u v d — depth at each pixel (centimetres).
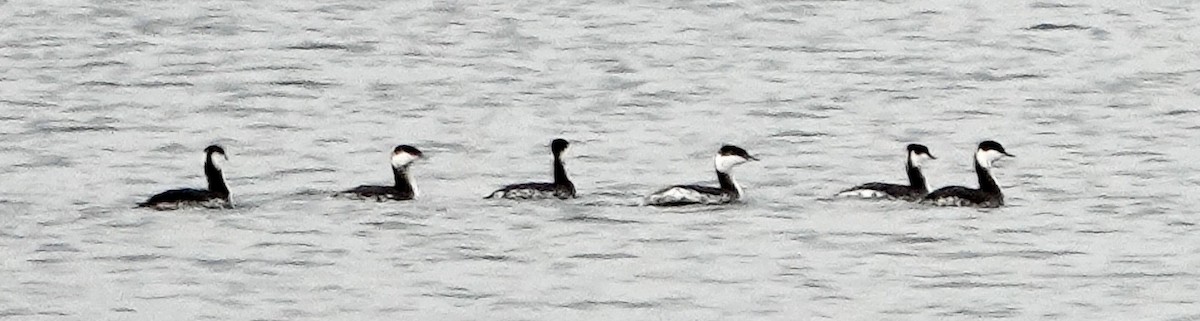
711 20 6172
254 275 3562
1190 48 5756
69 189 4181
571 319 3341
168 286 3506
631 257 3656
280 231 3812
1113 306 3403
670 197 3966
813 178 4269
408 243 3741
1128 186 4166
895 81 5356
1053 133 4734
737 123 4856
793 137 4700
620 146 4606
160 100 5147
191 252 3691
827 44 5859
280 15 6253
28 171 4353
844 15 6222
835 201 4003
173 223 3862
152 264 3625
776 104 5078
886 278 3541
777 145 4612
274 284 3512
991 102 5094
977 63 5588
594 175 4300
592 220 3875
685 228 3825
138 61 5653
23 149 4572
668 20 6172
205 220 3881
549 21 6162
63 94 5216
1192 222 3888
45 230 3838
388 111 5016
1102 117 4906
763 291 3472
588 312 3375
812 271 3578
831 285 3503
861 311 3372
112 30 6053
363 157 4519
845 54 5722
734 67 5553
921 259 3644
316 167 4409
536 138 4700
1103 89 5241
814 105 5069
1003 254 3675
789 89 5259
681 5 6353
